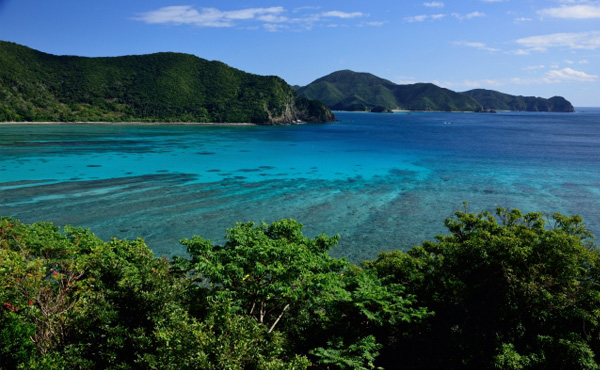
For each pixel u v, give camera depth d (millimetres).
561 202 41812
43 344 10797
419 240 31203
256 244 13750
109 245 16422
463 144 101562
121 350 11539
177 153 76062
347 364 11461
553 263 13383
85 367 10609
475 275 14609
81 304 12023
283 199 42344
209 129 150375
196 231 31828
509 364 11133
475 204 41062
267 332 12508
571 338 11633
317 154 79250
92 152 73188
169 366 9352
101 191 43469
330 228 33562
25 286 11242
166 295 12586
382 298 13438
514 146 96500
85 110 172750
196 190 45562
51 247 15055
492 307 13500
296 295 12664
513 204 41094
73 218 34000
